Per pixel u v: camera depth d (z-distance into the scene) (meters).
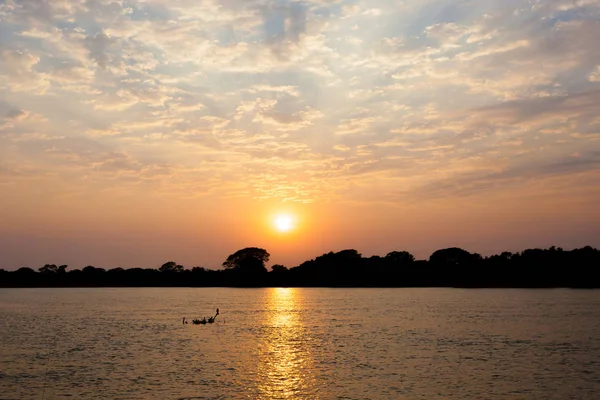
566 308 141.75
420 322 108.50
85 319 119.12
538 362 61.53
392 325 103.44
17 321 114.94
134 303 182.88
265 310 146.38
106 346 75.44
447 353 68.25
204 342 79.31
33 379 53.41
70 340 82.19
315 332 92.38
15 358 65.56
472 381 52.03
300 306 163.12
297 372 56.25
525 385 50.41
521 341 78.94
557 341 78.56
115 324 107.31
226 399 45.59
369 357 65.31
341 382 51.66
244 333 91.00
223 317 123.69
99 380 52.75
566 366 59.03
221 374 55.25
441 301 181.12
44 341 81.31
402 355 66.88
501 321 108.19
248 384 50.88
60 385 50.78
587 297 197.50
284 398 45.97
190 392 47.94
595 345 74.44
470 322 107.00
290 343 78.12
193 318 120.44
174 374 55.34
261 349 72.12
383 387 49.75
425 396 46.62
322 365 60.16
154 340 81.69
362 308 151.38
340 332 92.25
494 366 59.25
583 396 46.59
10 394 47.66
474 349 71.50
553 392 47.91
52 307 161.62
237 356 66.31
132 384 51.00
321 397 46.28
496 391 48.22
